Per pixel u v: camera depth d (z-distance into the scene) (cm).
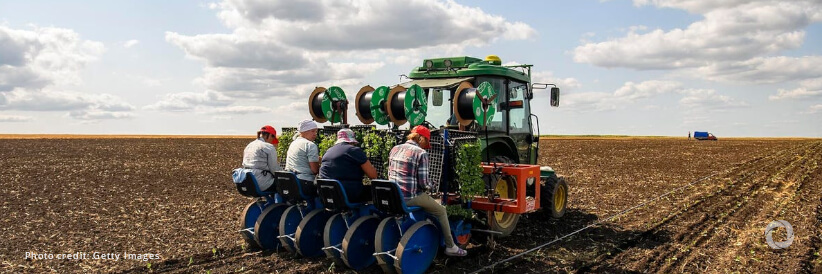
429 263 668
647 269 707
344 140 683
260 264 709
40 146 3578
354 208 677
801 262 712
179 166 2133
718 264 723
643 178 1717
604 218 1030
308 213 728
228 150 3259
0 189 1393
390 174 670
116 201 1211
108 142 4341
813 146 3834
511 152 966
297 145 734
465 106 766
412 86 779
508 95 963
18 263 713
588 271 700
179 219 1001
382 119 816
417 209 652
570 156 2858
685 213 1078
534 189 890
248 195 767
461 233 738
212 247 793
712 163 2317
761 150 3325
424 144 671
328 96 850
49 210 1090
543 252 782
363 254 674
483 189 724
